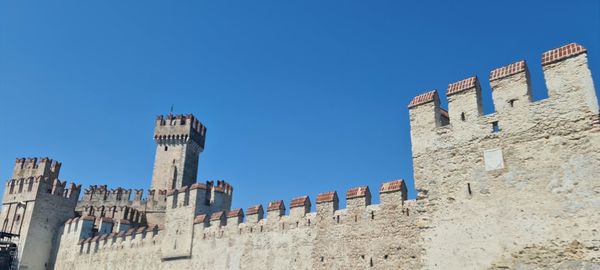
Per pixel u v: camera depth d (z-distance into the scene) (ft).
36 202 214.90
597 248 64.44
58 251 204.03
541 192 71.82
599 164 67.41
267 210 117.91
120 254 162.40
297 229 108.27
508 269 71.56
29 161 245.04
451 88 88.63
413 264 83.71
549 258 68.23
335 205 104.27
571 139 71.20
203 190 146.30
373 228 93.15
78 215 237.66
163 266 141.79
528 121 76.64
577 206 67.82
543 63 77.61
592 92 71.05
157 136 297.94
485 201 77.41
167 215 148.87
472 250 76.38
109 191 272.31
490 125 80.89
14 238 211.20
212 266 125.80
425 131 89.56
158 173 288.71
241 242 120.67
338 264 96.68
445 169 84.23
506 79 81.46
